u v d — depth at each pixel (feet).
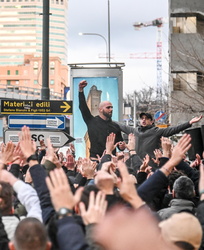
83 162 32.42
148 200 23.93
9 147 28.37
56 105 68.64
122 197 22.02
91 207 19.02
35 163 24.56
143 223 14.55
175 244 17.80
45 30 79.97
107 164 27.63
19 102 68.69
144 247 13.88
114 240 13.99
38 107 68.69
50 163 29.35
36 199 24.06
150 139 50.70
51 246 19.07
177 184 30.71
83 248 18.25
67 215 18.99
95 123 70.03
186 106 104.06
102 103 70.18
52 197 19.26
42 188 23.81
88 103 95.14
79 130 94.73
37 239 18.15
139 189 23.89
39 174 24.23
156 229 14.69
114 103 94.79
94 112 95.14
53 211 23.34
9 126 68.33
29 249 18.08
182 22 116.06
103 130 69.67
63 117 68.59
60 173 19.47
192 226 17.93
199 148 46.24
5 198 24.70
